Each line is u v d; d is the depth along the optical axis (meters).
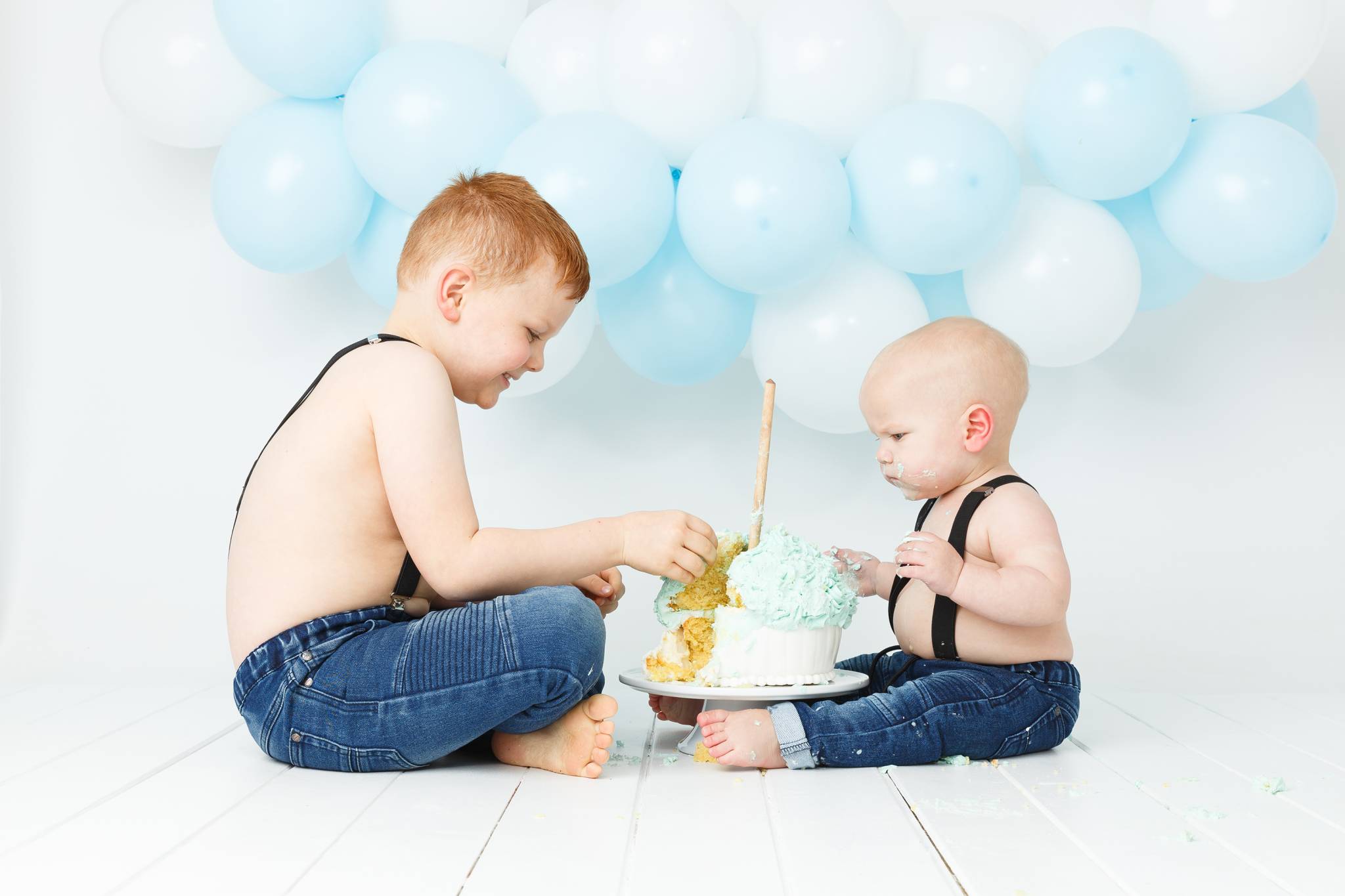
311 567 1.30
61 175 2.21
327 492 1.30
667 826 1.09
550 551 1.32
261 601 1.30
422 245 1.39
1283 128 1.75
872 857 0.99
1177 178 1.76
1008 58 1.81
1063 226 1.75
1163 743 1.53
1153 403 2.21
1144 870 0.96
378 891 0.90
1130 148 1.66
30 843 1.02
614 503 2.22
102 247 2.20
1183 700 1.94
